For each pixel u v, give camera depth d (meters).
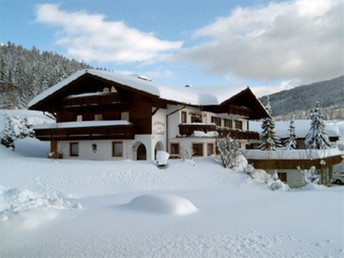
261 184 26.06
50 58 123.50
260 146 44.00
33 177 22.58
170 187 23.80
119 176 23.94
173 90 30.31
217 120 37.09
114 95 29.58
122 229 10.74
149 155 29.27
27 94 80.38
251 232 10.16
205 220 11.73
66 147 32.66
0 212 12.05
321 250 8.56
